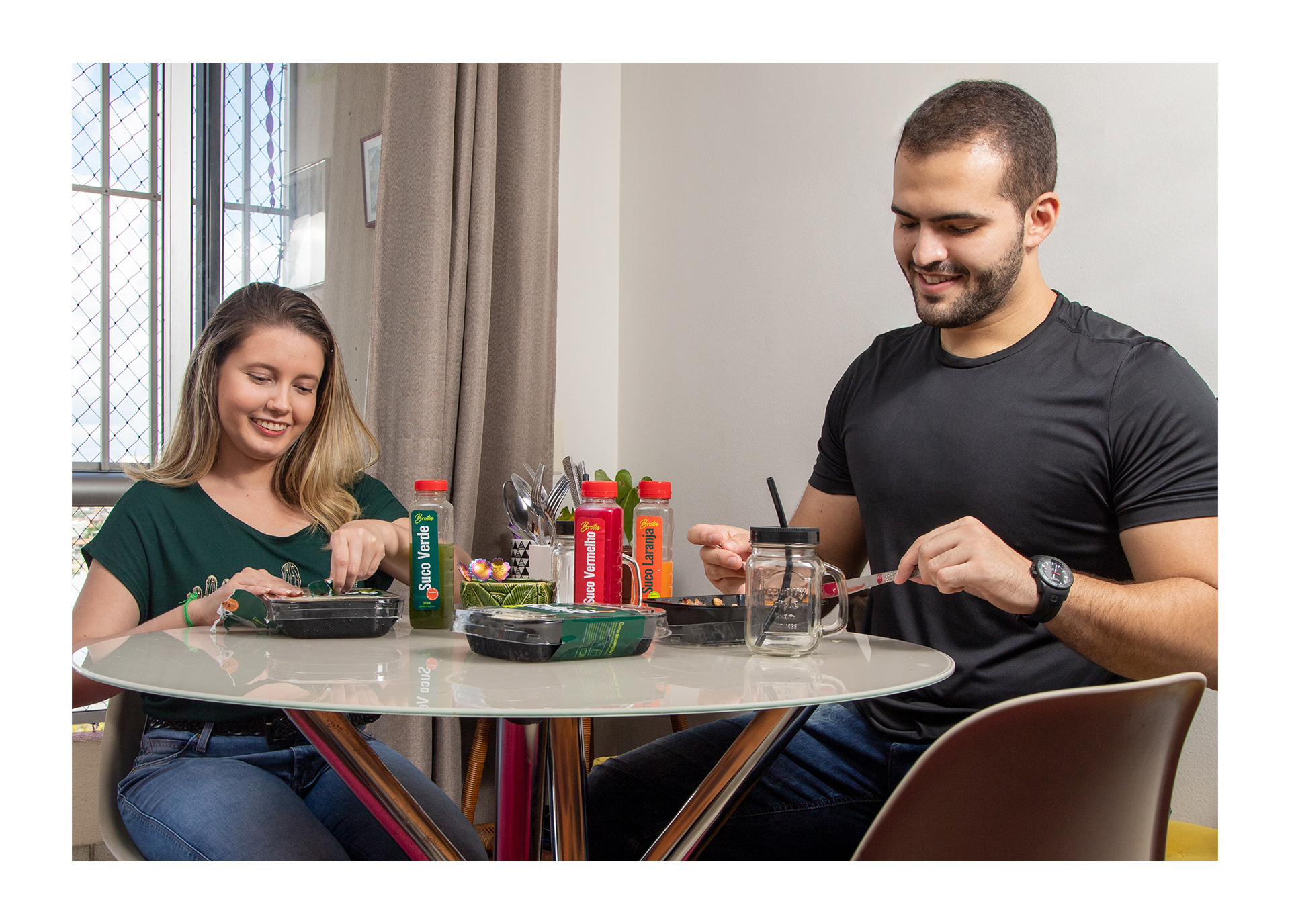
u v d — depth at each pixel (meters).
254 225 2.06
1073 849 0.78
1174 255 1.34
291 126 2.06
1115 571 1.21
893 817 0.76
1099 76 1.43
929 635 1.30
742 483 2.08
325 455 1.43
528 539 1.70
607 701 0.69
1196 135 1.31
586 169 2.42
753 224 2.05
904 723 1.27
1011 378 1.27
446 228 1.94
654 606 1.07
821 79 1.89
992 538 1.00
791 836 1.18
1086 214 1.45
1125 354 1.19
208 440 1.35
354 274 2.07
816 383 1.90
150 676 0.79
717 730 1.36
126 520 1.27
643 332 2.39
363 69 2.05
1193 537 1.09
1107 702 0.73
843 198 1.84
